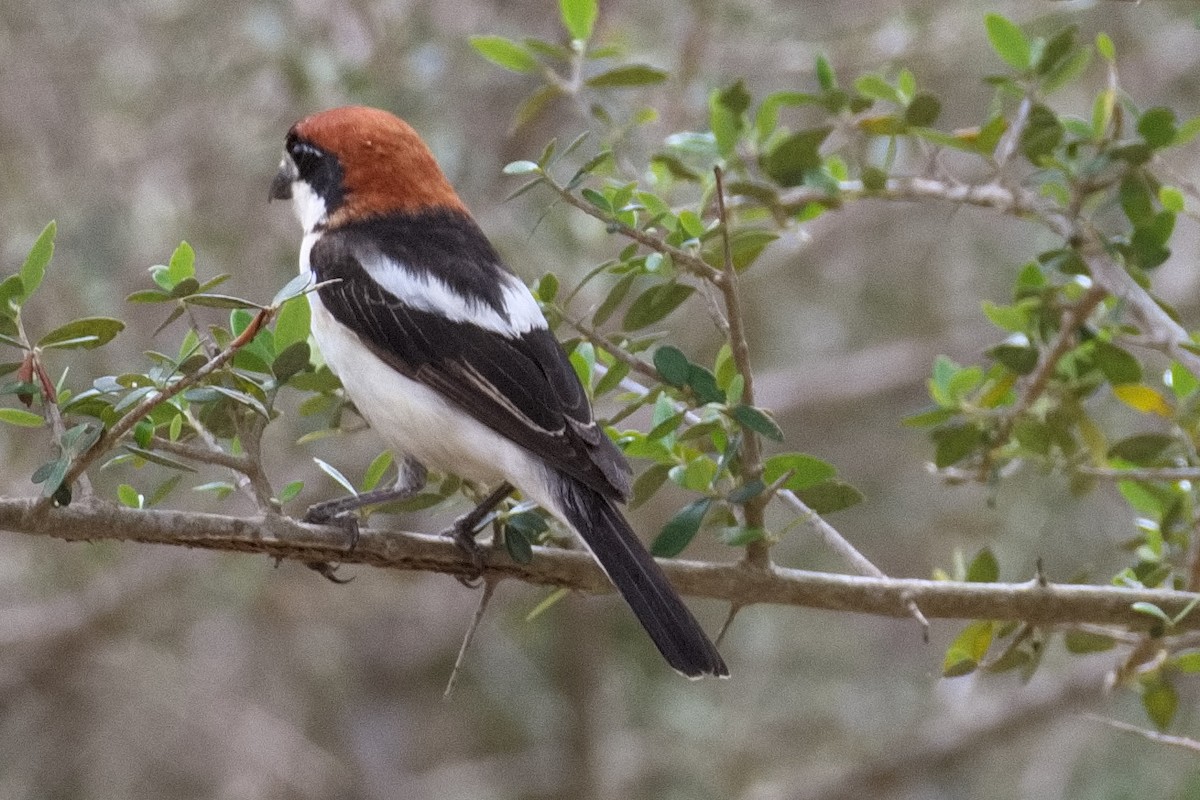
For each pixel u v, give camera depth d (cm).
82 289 1176
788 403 1502
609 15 1274
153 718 1396
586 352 775
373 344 751
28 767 1376
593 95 973
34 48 1248
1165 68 1415
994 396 858
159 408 663
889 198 873
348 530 673
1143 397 827
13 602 1360
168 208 1262
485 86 1257
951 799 1429
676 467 709
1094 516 1356
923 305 1527
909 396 1552
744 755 1454
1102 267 803
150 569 1345
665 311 743
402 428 745
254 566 1366
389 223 816
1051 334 833
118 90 1277
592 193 701
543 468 709
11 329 617
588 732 1466
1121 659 855
